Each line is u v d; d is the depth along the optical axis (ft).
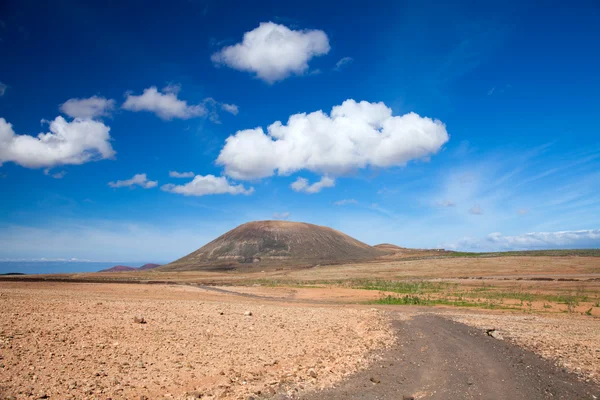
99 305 76.84
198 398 29.35
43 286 137.90
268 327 64.69
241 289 168.04
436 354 46.42
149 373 34.45
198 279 322.55
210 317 71.61
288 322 71.92
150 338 48.78
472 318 82.58
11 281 173.37
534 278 237.86
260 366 39.37
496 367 40.29
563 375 37.47
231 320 69.82
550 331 65.21
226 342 50.29
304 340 54.85
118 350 41.45
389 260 508.94
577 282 203.41
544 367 40.40
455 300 127.54
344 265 465.06
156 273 445.37
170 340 48.62
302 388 32.81
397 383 34.65
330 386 33.58
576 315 93.04
